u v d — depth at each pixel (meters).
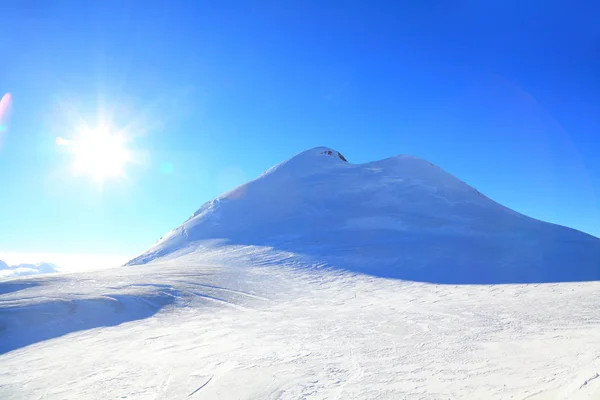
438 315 12.14
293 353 8.34
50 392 6.61
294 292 18.31
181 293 16.94
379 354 8.02
